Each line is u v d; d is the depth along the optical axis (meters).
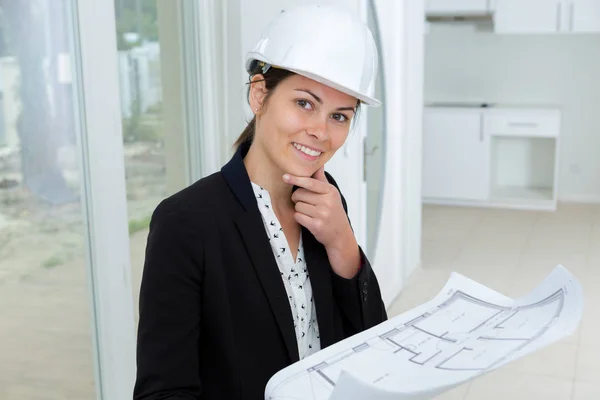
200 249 0.90
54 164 1.66
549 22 6.21
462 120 6.47
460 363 0.79
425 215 6.29
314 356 0.86
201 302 0.91
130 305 1.92
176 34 2.08
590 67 6.58
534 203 6.45
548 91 6.75
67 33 1.66
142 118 1.98
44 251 1.66
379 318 1.06
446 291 1.02
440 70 7.04
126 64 1.90
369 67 0.88
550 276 0.92
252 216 0.94
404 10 3.88
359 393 0.66
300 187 0.99
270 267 0.94
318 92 0.87
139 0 1.92
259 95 0.93
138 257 2.01
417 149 4.41
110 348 1.86
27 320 1.63
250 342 0.93
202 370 0.93
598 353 3.37
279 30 0.88
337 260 1.02
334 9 0.89
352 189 3.22
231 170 0.96
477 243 5.35
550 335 0.80
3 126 1.51
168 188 2.12
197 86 2.16
